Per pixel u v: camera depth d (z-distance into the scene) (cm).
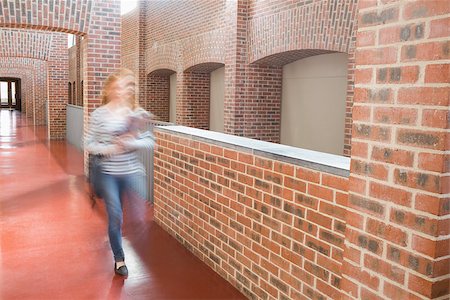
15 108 3409
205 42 1055
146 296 347
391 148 196
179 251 444
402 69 188
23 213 567
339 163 264
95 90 809
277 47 828
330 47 716
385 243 201
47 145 1260
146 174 629
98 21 798
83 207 598
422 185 183
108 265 405
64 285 363
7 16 743
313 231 272
